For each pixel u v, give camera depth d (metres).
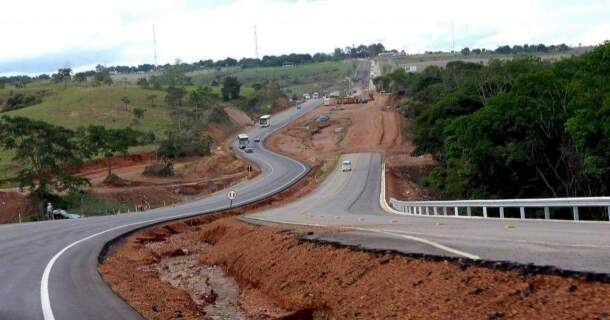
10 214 65.94
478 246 13.73
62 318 11.33
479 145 50.78
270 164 101.06
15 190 73.69
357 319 12.16
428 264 12.41
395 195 64.12
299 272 17.12
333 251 16.67
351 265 14.95
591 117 40.53
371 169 87.25
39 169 73.81
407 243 15.91
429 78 131.50
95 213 66.25
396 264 13.48
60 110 141.50
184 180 92.31
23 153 74.25
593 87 44.72
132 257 26.05
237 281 21.59
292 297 15.66
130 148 110.62
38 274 17.00
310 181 83.00
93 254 22.16
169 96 153.88
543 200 24.03
